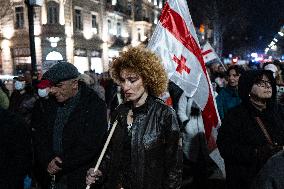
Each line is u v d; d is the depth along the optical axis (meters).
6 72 27.05
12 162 2.65
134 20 40.59
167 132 2.66
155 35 4.44
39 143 3.53
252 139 3.24
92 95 3.62
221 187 5.59
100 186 2.88
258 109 3.33
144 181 2.60
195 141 5.75
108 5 32.78
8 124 2.67
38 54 25.41
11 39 26.84
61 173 3.41
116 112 2.84
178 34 4.44
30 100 6.77
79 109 3.49
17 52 26.78
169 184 2.62
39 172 3.68
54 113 3.57
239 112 3.38
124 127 2.73
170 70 4.38
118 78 2.75
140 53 2.71
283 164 1.82
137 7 41.34
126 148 2.68
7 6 26.77
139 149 2.61
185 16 4.49
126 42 37.00
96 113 3.50
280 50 46.62
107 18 33.03
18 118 2.76
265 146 3.05
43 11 25.41
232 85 5.80
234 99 5.74
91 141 3.40
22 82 8.58
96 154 3.37
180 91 5.71
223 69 10.90
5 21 26.95
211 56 10.24
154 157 2.62
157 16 49.59
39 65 24.45
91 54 30.08
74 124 3.45
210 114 4.60
